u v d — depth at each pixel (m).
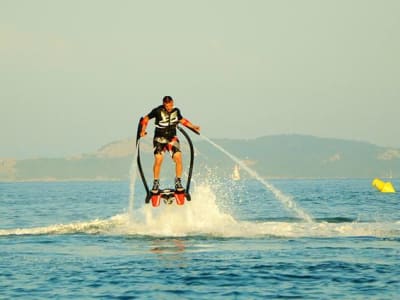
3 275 54.72
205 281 52.31
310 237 75.56
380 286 50.41
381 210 130.75
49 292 49.12
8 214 134.38
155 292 49.03
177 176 76.81
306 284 51.25
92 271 56.09
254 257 61.97
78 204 178.38
